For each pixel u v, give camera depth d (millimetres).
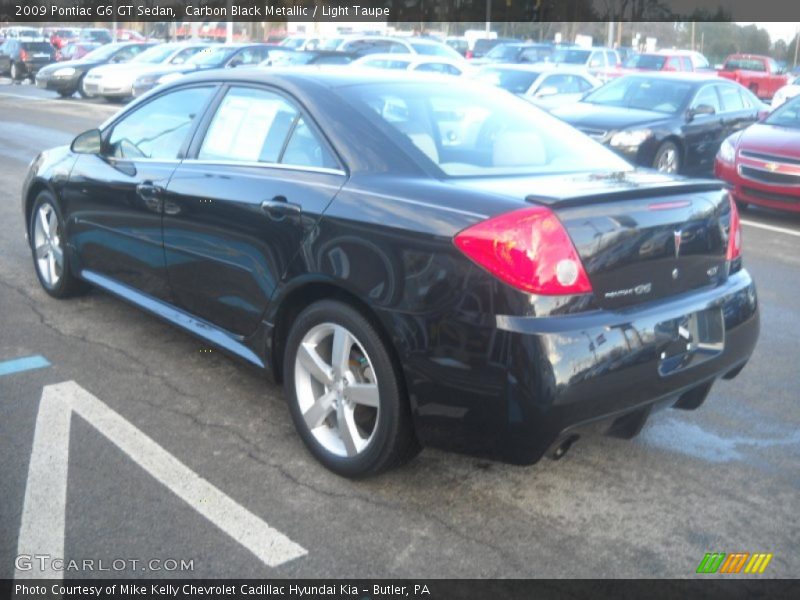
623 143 10711
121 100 23266
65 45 39125
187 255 4316
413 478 3611
